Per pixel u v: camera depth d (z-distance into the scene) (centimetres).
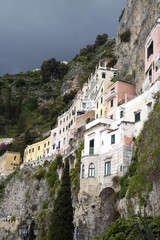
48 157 8288
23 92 19262
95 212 4144
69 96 14838
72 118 9131
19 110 17225
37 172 8206
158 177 3098
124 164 3991
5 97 18738
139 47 6462
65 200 4234
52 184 7262
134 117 4434
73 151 6500
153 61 4962
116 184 4006
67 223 4075
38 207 7388
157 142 3366
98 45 18312
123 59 8294
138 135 4131
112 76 8725
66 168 4488
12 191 8844
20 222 6347
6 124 16512
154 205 3044
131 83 6366
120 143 4166
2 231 6962
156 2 6309
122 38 8481
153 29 5134
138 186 3397
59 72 19712
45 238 5172
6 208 8725
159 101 3822
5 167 11944
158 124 3512
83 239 4069
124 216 3528
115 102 6097
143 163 3500
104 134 4534
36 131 14225
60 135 9756
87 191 4306
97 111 7088
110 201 4112
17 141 13938
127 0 9156
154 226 2425
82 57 17050
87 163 4488
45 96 17888
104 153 4400
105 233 2766
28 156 11375
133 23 7775
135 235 2470
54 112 14650
